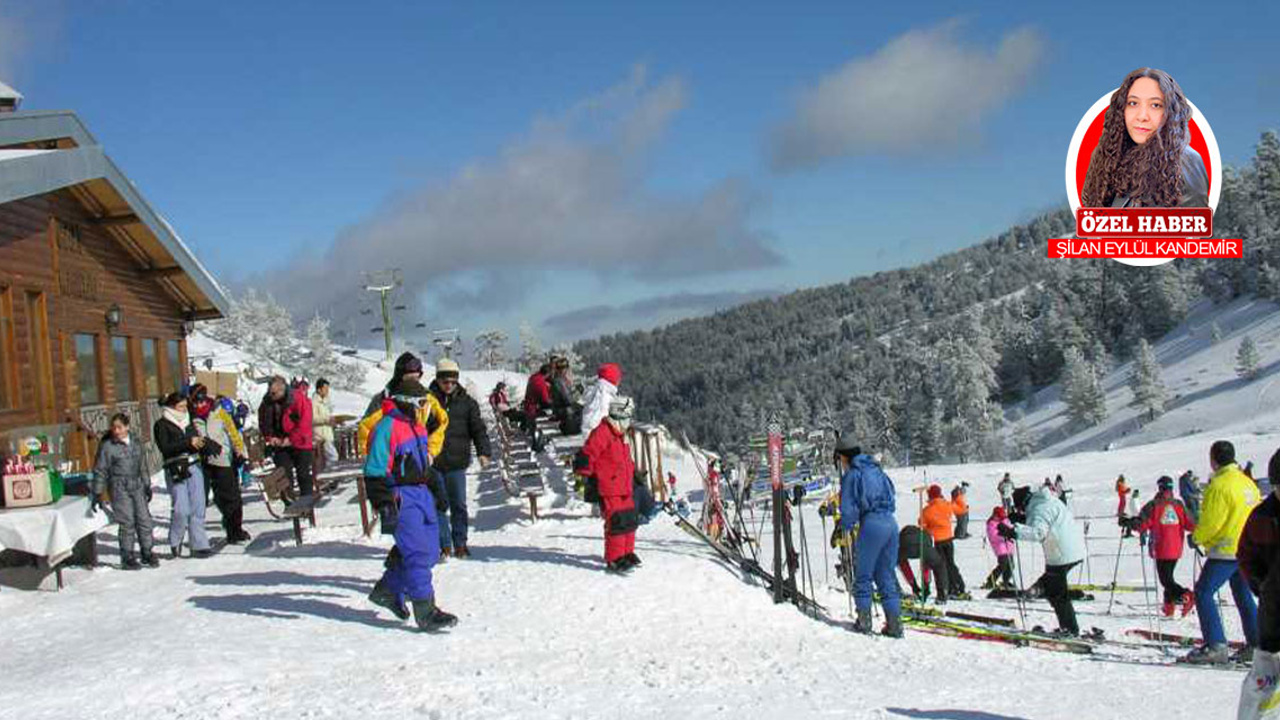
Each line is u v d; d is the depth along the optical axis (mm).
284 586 9281
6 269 13570
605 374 12336
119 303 18141
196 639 7262
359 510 14992
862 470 9336
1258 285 139500
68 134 13906
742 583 9719
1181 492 19031
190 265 19703
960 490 22656
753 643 8234
